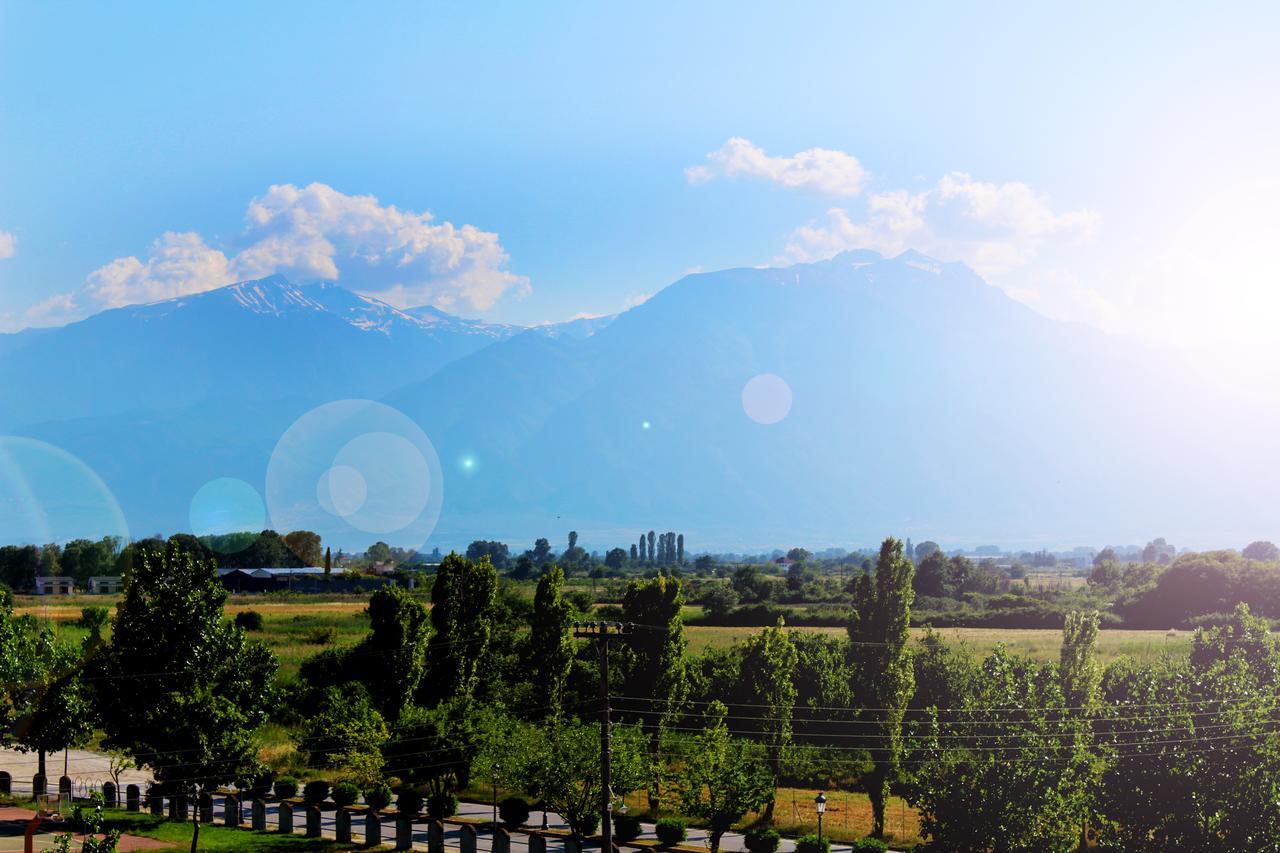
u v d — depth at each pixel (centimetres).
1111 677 6675
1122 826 4906
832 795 7000
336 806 6031
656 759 6606
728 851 5509
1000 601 15262
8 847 4541
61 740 5675
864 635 6712
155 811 5744
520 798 6081
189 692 5028
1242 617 6419
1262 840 4616
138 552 5300
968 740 4825
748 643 7569
